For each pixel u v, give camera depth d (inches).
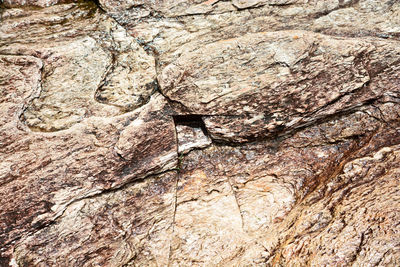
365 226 93.7
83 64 142.3
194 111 131.1
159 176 128.4
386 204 97.1
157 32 152.7
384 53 134.5
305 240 98.6
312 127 136.1
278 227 111.5
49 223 112.1
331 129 133.4
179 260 109.0
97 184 119.0
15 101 129.3
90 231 113.7
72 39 149.9
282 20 152.5
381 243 88.2
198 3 161.0
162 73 136.3
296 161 128.8
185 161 134.7
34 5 162.1
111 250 111.5
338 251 91.0
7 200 111.4
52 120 127.1
